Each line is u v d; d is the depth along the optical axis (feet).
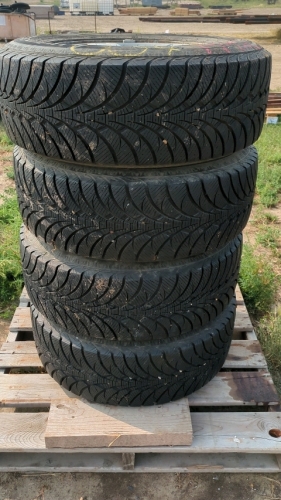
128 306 6.08
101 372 6.65
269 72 5.80
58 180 5.56
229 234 6.28
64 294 6.28
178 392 7.02
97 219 5.57
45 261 6.33
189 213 5.64
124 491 6.98
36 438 6.80
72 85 4.89
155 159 5.18
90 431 6.55
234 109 5.28
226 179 5.75
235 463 7.01
